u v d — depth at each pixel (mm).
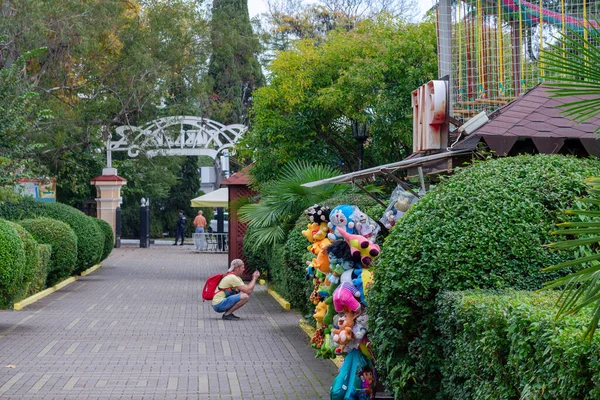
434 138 9016
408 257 5996
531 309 4547
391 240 6312
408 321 6152
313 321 12328
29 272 16734
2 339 12273
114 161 42844
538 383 4207
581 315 4340
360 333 7441
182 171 53969
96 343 12000
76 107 33156
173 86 37375
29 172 19938
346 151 20438
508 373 4711
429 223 6094
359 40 19484
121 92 34594
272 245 18312
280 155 19438
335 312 8305
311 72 19359
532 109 8414
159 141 36406
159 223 53344
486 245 5930
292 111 19609
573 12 9945
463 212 6102
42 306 17062
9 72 19016
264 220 16125
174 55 35312
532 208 6039
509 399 4703
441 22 10703
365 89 17984
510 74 10562
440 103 8852
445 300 5699
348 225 8102
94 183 40500
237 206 20141
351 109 18109
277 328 13938
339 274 7887
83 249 24156
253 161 20641
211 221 52406
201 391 8672
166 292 20641
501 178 6293
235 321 14914
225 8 48094
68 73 31984
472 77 10508
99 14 31000
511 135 7914
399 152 19062
